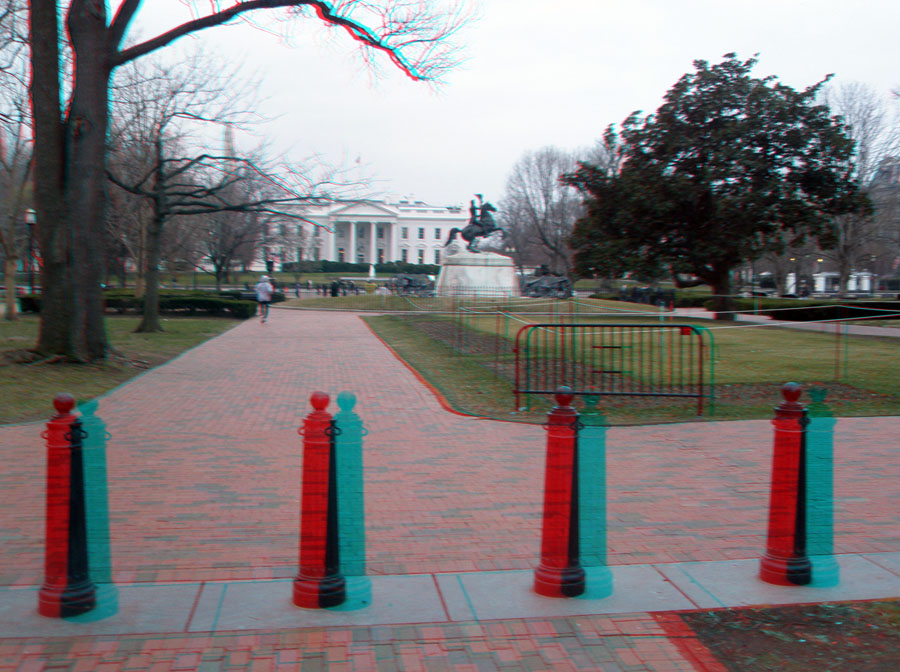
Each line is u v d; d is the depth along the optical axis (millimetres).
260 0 14891
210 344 20656
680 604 4281
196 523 5586
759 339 20844
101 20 14234
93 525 4738
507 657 3660
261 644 3736
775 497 4633
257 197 28453
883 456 7797
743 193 32438
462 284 41000
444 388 12453
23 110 20750
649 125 34312
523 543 5266
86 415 4832
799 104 32469
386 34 16016
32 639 3744
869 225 46375
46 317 14258
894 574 4766
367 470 7219
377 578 4609
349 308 40000
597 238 35344
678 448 8133
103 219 14719
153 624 3928
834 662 3625
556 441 4363
